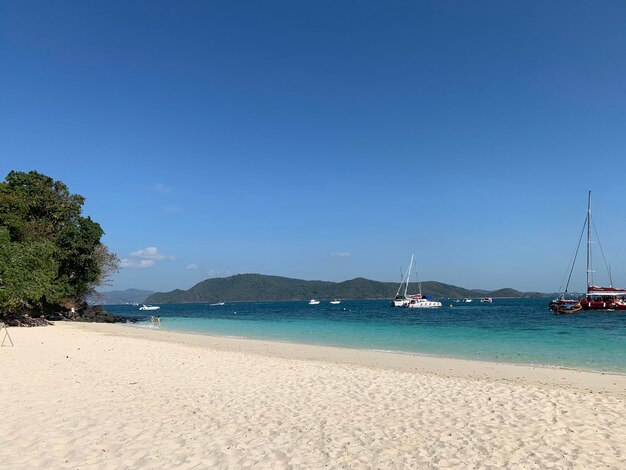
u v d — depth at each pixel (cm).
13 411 1013
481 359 2320
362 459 786
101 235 5894
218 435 902
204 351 2309
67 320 5662
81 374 1502
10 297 3750
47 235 5466
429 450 833
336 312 10769
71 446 808
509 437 905
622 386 1555
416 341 3322
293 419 1031
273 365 1841
